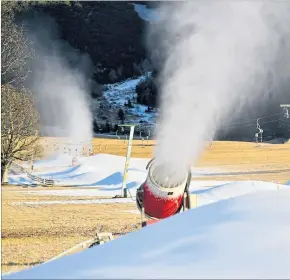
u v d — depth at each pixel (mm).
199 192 83438
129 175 119250
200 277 11836
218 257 13469
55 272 12688
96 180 124625
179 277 11797
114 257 13867
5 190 100562
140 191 22422
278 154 197500
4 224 54125
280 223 16016
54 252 37156
